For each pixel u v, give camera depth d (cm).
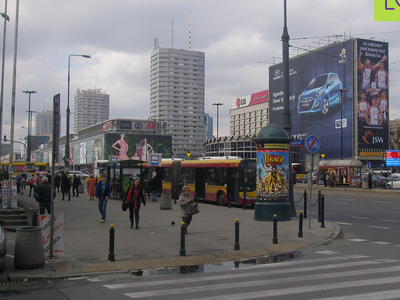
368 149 8325
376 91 8519
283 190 1716
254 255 1045
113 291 709
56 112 949
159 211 2073
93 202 2586
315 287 712
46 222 977
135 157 10350
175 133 17600
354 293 665
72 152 13100
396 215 2023
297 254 1062
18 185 3419
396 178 4703
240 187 2370
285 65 1866
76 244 1155
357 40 8394
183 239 1023
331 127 8756
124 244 1166
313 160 1532
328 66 8881
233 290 704
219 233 1377
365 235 1396
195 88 17962
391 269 858
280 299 641
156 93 17738
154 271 874
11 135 1938
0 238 844
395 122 11238
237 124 17088
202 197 2723
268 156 1711
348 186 4762
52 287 743
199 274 844
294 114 9712
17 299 664
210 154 9812
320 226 1552
